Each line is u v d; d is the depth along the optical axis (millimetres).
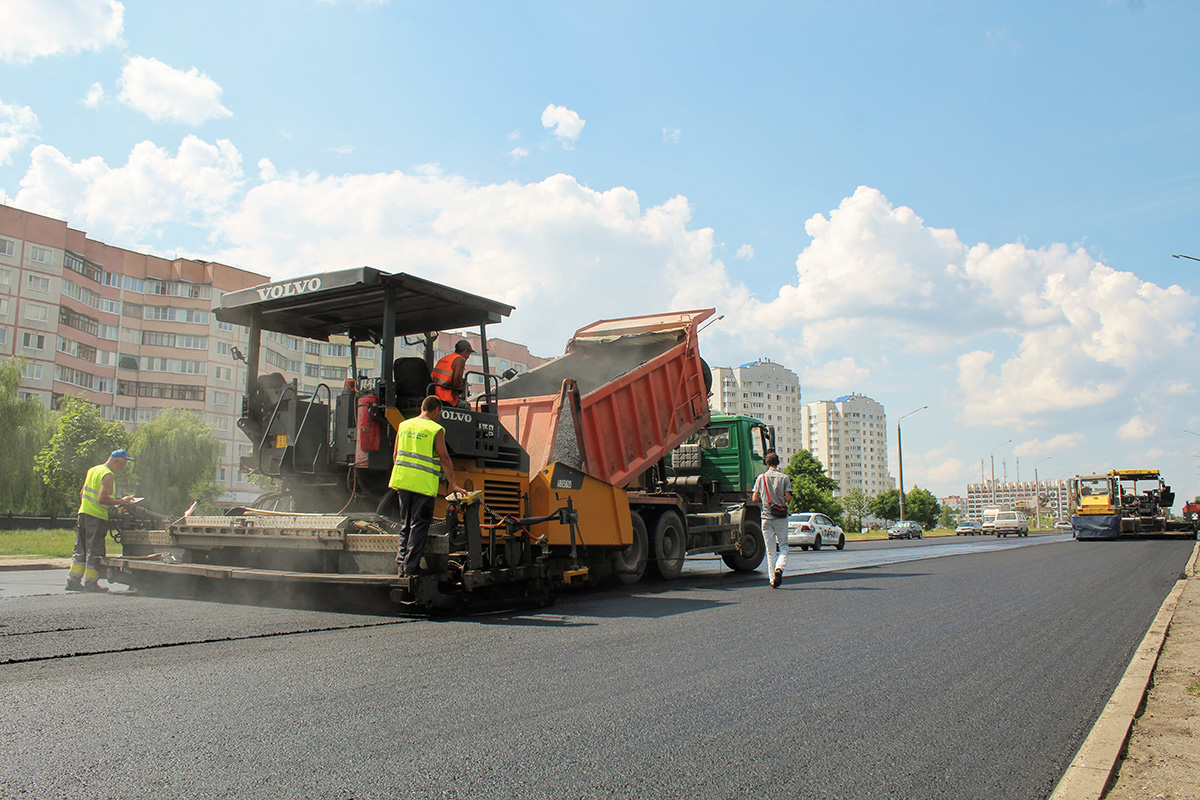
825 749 3484
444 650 5277
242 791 2734
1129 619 7992
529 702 4016
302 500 8586
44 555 16938
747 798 2875
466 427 8047
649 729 3645
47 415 40219
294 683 4254
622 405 10984
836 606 8305
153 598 8086
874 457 167625
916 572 13492
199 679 4305
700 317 12547
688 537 12000
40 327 55219
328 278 7766
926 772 3256
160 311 64062
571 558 8703
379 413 7512
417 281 7852
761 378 147875
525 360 76688
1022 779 3225
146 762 3000
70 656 4848
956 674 5117
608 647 5578
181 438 45312
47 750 3115
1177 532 33469
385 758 3115
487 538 7465
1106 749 3617
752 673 4898
